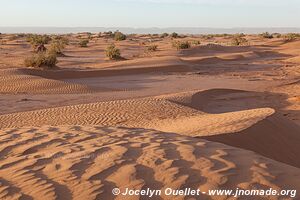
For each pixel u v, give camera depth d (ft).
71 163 18.06
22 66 134.00
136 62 148.66
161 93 85.30
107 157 18.42
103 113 54.03
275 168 16.53
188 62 159.63
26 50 222.89
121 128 26.23
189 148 19.15
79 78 111.45
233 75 123.03
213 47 236.22
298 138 37.24
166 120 47.44
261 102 73.67
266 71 133.90
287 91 87.30
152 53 210.18
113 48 177.47
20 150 21.88
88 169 17.12
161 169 16.38
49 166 18.11
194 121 42.32
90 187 15.28
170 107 57.06
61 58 183.83
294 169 16.76
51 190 15.39
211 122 38.91
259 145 32.60
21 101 71.67
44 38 296.30
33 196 15.16
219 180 15.06
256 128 34.50
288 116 60.34
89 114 53.72
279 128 37.01
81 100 73.72
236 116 41.01
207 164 16.74
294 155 33.96
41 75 104.83
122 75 121.60
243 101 74.38
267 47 262.67
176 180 15.20
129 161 17.61
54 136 24.12
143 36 505.66
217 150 18.86
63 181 16.14
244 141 32.07
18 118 53.01
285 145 34.53
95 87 89.56
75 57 193.16
